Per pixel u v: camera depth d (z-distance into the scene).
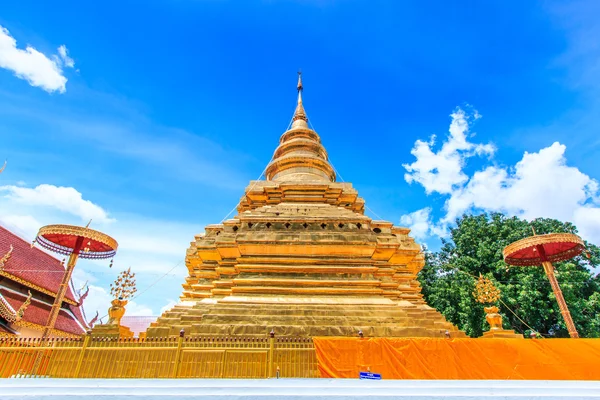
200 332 12.43
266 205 20.00
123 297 13.59
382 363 10.59
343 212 17.86
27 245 28.11
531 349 10.86
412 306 15.20
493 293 15.10
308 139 24.23
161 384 8.03
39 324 24.52
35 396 6.72
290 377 10.27
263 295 14.73
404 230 20.06
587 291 32.31
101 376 10.13
